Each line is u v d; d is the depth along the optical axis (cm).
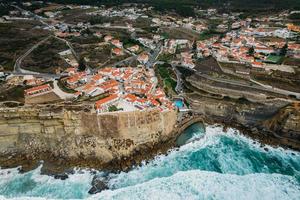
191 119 9931
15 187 7256
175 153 8631
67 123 8456
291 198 6819
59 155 8294
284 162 8238
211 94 11088
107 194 7012
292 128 8994
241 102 10375
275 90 10700
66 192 7088
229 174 7700
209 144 9069
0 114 8331
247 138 9412
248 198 6819
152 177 7619
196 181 7419
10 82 10725
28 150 8394
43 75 11750
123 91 10606
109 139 8394
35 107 8731
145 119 8769
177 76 12825
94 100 9556
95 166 7969
